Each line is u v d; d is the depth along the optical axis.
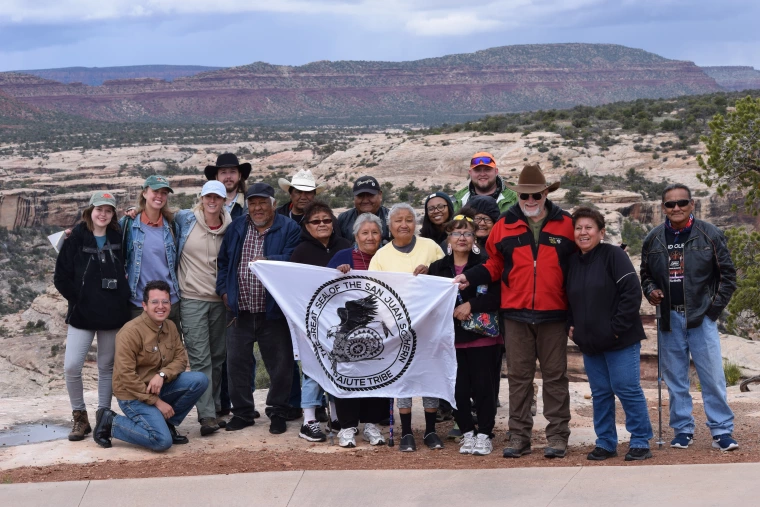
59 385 54.75
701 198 85.00
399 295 7.92
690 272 7.61
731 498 5.57
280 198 83.00
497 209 8.51
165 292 8.04
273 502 5.99
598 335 7.13
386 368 8.00
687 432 7.87
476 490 6.06
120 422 8.01
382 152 141.38
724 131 26.38
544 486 6.07
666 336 7.83
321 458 7.54
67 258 8.27
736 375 14.21
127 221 8.58
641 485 5.97
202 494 6.17
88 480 6.63
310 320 8.14
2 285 127.38
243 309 8.67
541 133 130.25
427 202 8.84
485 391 7.72
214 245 8.85
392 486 6.22
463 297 7.86
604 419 7.44
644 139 117.12
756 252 25.94
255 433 8.82
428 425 8.13
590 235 7.09
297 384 9.60
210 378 8.88
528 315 7.39
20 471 7.13
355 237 8.34
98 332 8.45
